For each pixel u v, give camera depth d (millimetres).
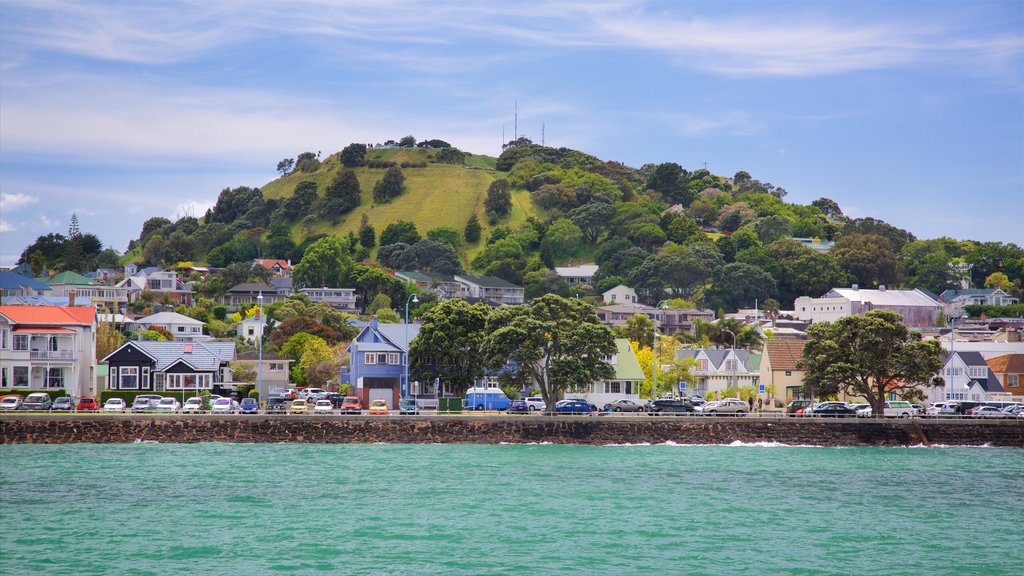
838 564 71312
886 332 139625
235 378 179375
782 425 132375
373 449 123125
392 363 162250
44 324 151750
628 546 75562
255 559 71125
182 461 112375
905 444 133000
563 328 140000
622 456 120312
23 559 70438
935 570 70250
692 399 172625
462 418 128875
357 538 77312
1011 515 88375
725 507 90375
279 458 115312
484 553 73125
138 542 75438
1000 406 149750
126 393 153250
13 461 111125
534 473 107000
